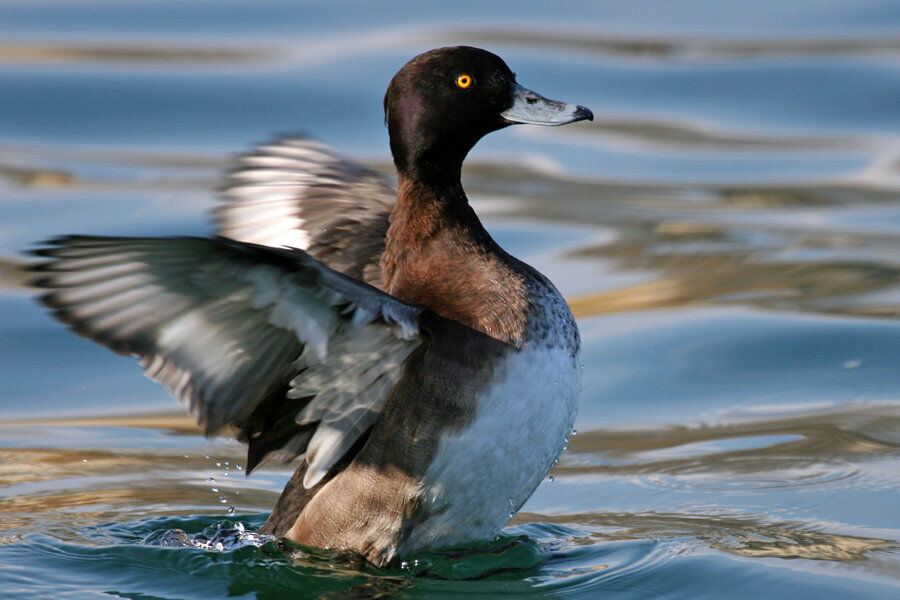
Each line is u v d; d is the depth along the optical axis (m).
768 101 18.91
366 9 21.52
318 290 6.97
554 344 7.95
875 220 15.62
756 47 20.47
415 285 8.30
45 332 12.76
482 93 8.53
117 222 14.59
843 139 17.94
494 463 7.79
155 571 8.34
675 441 10.74
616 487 9.89
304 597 7.98
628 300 13.46
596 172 17.22
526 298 7.99
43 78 18.45
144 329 6.95
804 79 19.36
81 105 17.77
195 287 6.86
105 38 20.09
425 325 7.55
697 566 8.39
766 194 16.42
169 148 16.94
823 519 9.17
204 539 8.80
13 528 9.00
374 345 7.46
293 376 7.53
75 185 15.79
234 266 6.72
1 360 12.23
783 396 11.54
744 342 12.52
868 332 12.63
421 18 21.17
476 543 8.41
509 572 8.29
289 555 8.20
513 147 18.12
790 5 22.44
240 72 18.77
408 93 8.52
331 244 9.35
